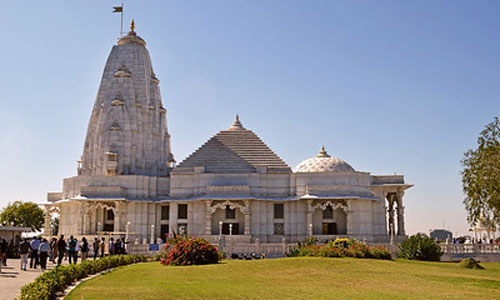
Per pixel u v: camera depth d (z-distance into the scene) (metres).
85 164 88.94
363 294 24.72
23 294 20.48
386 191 84.56
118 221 77.31
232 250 51.59
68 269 27.70
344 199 76.50
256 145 83.50
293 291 25.69
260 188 78.56
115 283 28.28
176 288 26.23
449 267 40.22
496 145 46.09
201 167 79.81
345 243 46.41
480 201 46.28
